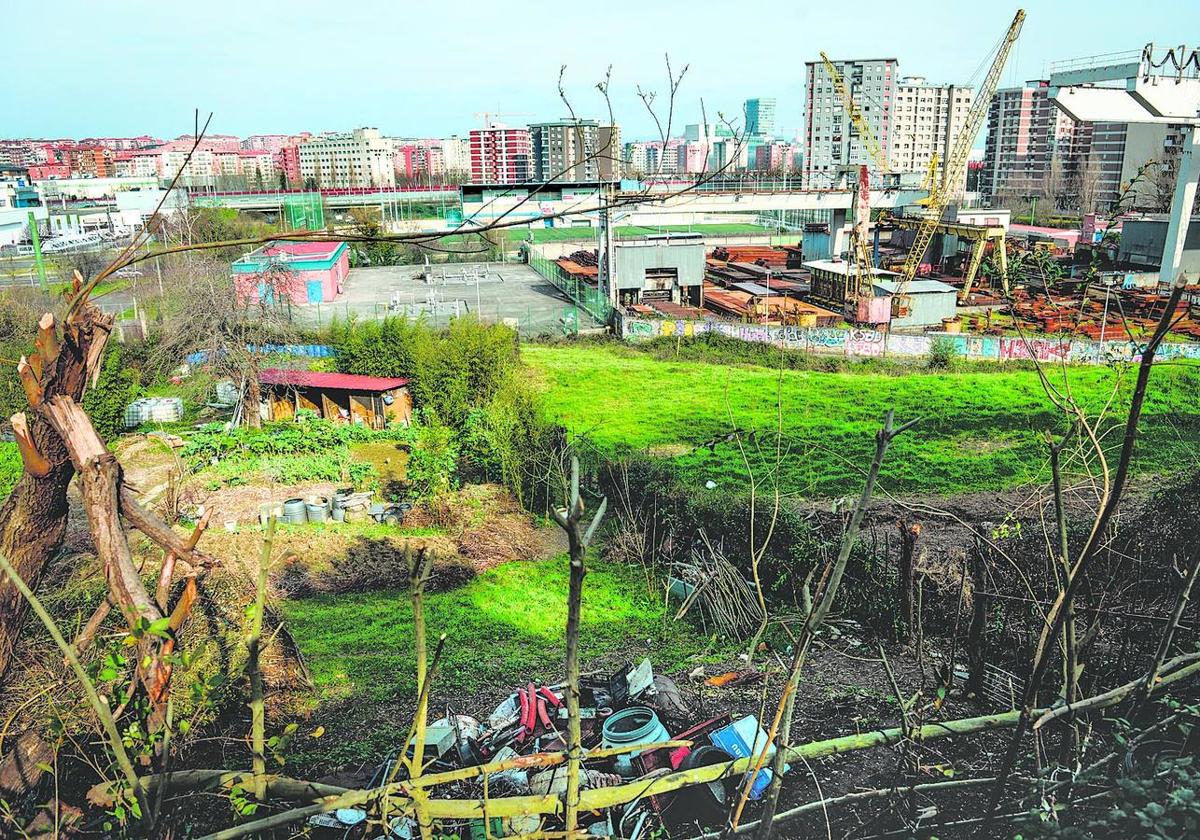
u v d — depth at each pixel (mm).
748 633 14516
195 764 9172
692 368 38938
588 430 29547
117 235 64688
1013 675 10539
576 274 66062
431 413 30359
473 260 77188
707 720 9883
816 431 29688
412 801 4801
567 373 38125
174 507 21953
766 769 8266
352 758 10867
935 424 30016
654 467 22578
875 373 37656
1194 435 25750
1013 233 70062
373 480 25328
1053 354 37656
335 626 16266
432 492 23391
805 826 7695
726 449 27812
